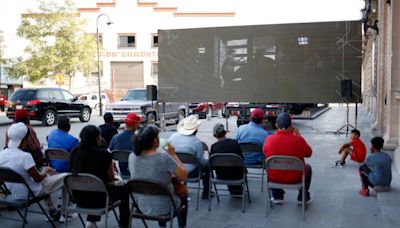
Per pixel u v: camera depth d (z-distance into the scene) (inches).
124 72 1690.5
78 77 1605.6
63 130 255.1
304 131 658.2
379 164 258.2
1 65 1327.5
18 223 218.8
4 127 773.9
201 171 254.7
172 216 173.8
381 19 530.6
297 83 581.0
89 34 1326.3
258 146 273.9
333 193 275.7
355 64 557.6
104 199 187.0
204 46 619.8
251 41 598.2
